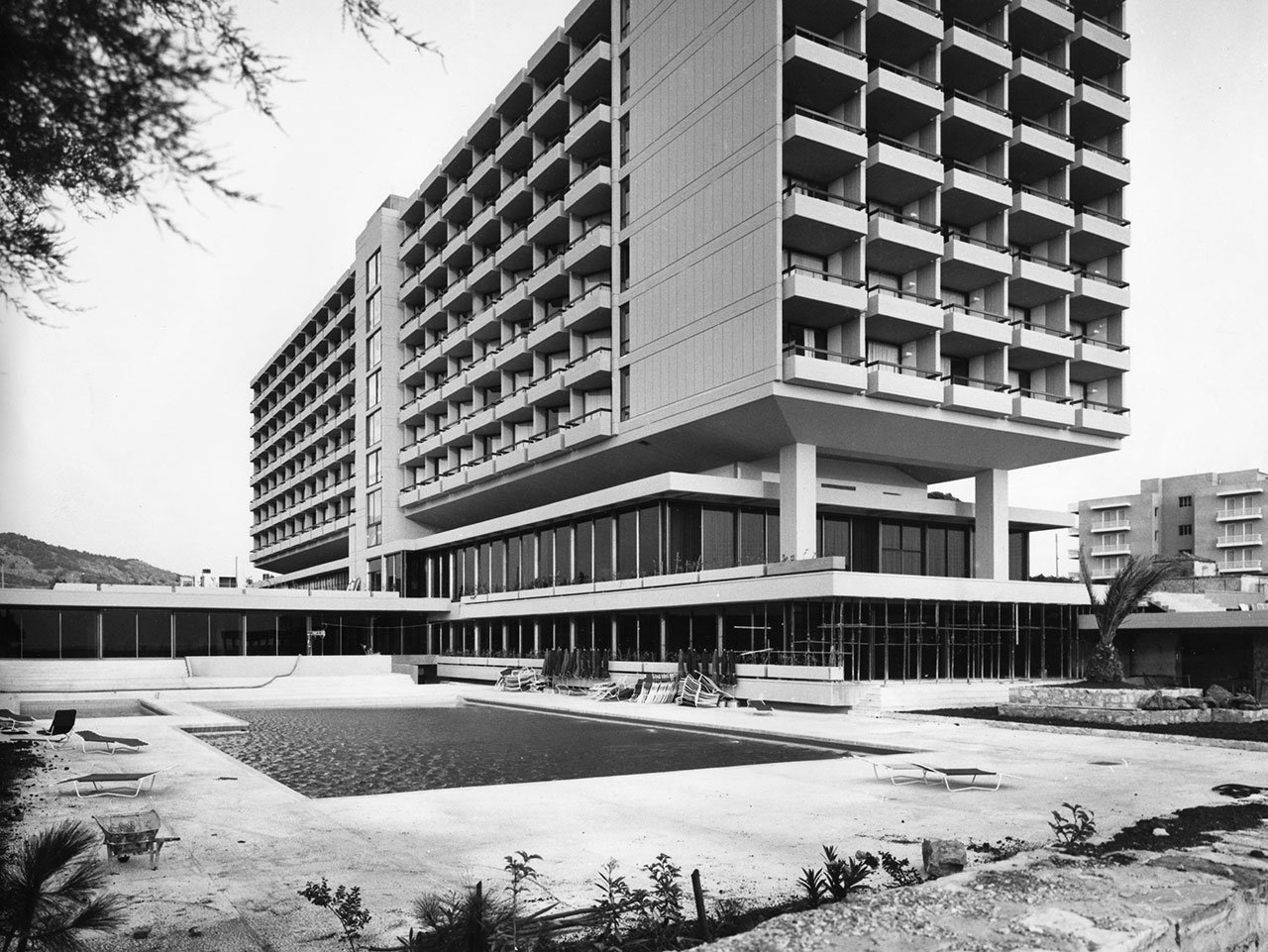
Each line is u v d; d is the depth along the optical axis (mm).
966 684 32031
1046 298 42188
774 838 10258
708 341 36625
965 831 10602
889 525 43531
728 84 36406
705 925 6004
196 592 48094
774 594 31781
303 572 87438
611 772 16094
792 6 34906
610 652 40719
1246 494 91625
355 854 9430
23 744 18844
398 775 15758
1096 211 44000
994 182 38750
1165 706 23578
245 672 46125
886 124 38000
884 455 40031
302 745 20797
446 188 60594
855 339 35469
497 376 54281
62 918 4188
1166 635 37031
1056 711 24109
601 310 43500
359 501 70438
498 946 5617
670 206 39500
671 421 38469
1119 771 15367
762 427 36250
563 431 45750
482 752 19281
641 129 41844
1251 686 32906
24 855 4117
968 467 42969
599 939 6059
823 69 34219
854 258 35719
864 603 31797
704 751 19359
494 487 53438
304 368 90438
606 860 9227
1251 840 8500
